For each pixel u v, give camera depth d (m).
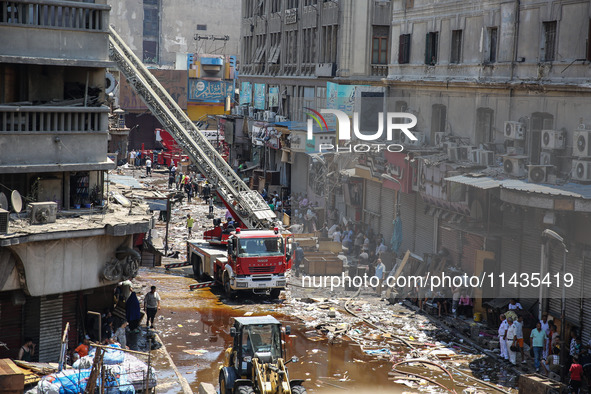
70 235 35.38
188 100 158.75
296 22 100.62
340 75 82.25
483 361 40.16
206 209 99.50
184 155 129.88
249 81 121.25
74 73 40.56
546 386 32.12
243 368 32.03
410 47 50.59
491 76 42.25
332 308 51.88
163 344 43.34
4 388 29.61
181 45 184.75
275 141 87.00
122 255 38.88
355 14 80.38
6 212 33.56
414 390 35.84
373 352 42.34
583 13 38.03
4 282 34.31
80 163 39.09
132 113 161.25
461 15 46.16
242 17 126.94
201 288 59.62
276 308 53.38
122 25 178.12
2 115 36.47
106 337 40.00
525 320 38.91
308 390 35.66
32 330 36.75
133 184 70.56
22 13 37.16
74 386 30.17
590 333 34.09
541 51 41.09
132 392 30.77
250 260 54.19
